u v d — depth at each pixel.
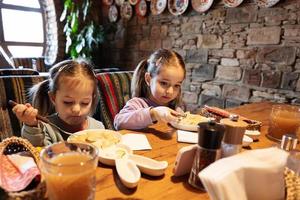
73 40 3.45
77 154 0.45
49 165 0.40
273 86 2.10
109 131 0.77
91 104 1.10
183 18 2.74
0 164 0.48
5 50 3.29
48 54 3.73
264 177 0.40
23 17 3.41
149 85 1.29
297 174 0.50
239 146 0.50
